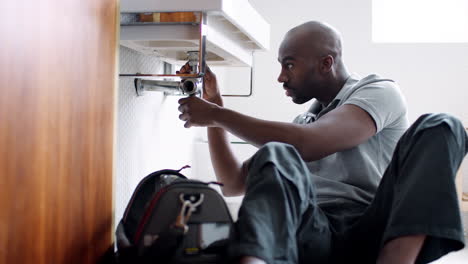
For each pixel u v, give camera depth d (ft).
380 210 2.92
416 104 8.39
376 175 3.59
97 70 2.68
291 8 8.54
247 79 8.61
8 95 1.85
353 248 3.07
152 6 3.45
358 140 3.37
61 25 2.25
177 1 3.41
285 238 2.19
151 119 4.94
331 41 3.97
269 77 8.59
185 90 3.82
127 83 4.20
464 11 8.57
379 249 2.72
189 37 3.62
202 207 2.21
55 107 2.22
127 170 4.31
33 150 2.04
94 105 2.65
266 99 8.59
